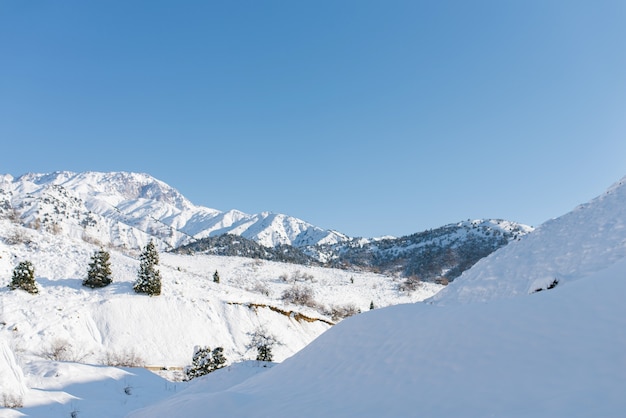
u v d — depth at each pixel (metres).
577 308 9.54
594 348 8.20
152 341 36.56
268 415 10.54
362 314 15.06
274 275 93.69
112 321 36.91
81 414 16.77
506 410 7.57
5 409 14.95
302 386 12.33
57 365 22.38
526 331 9.58
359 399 10.11
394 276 111.31
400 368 10.67
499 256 18.89
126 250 84.62
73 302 37.41
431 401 8.80
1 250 44.00
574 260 14.73
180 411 11.86
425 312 13.04
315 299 71.00
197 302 43.28
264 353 34.91
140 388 22.59
